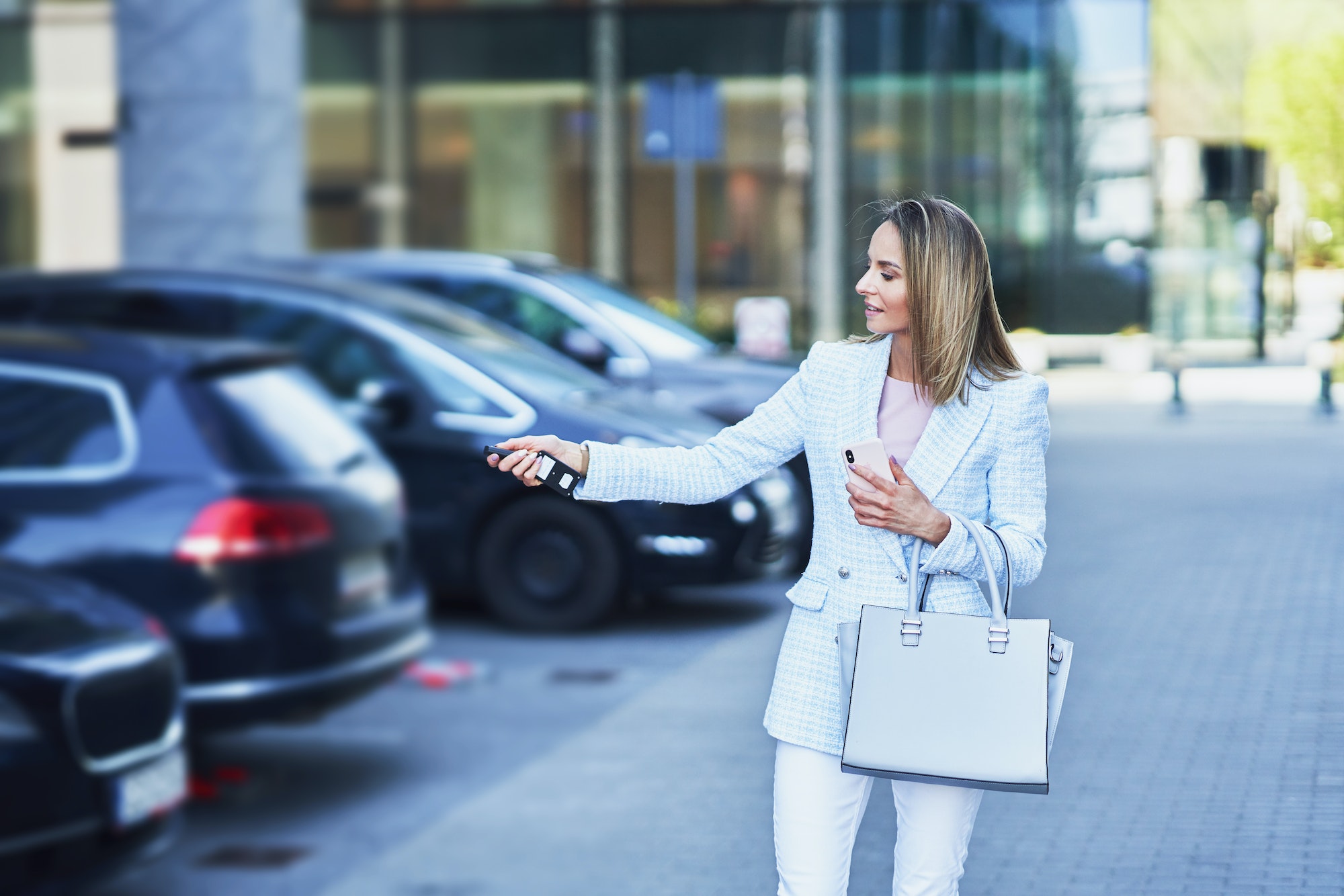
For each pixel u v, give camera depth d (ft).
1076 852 22.11
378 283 46.34
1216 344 113.29
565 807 24.94
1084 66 110.22
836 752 14.24
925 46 108.88
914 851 14.20
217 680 24.50
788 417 14.70
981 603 14.03
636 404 39.29
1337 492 54.65
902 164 109.40
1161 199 111.55
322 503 25.76
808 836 14.38
